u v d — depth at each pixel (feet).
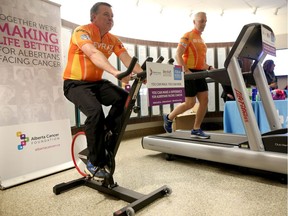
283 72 15.97
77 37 4.91
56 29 7.68
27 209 4.72
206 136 7.98
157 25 14.66
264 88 6.32
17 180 6.36
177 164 7.45
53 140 7.36
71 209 4.62
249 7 15.07
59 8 7.81
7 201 5.21
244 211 4.19
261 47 5.97
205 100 8.20
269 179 5.78
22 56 6.76
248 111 5.71
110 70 4.26
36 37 7.12
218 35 16.12
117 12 12.66
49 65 7.43
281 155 5.27
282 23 15.70
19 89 6.65
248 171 6.32
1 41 6.33
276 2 14.53
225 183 5.62
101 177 5.22
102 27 5.41
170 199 4.83
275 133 5.84
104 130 4.90
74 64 5.32
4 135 6.30
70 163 7.70
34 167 6.84
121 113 4.96
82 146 6.61
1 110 6.27
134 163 7.71
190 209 4.36
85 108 4.79
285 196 4.75
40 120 7.09
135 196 4.70
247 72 6.51
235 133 8.98
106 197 5.13
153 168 7.09
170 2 13.57
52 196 5.34
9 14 6.53
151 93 3.84
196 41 8.68
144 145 8.71
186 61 8.75
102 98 5.34
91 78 5.41
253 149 5.76
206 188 5.35
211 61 15.30
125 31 13.11
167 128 9.72
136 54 13.07
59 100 7.63
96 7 5.29
